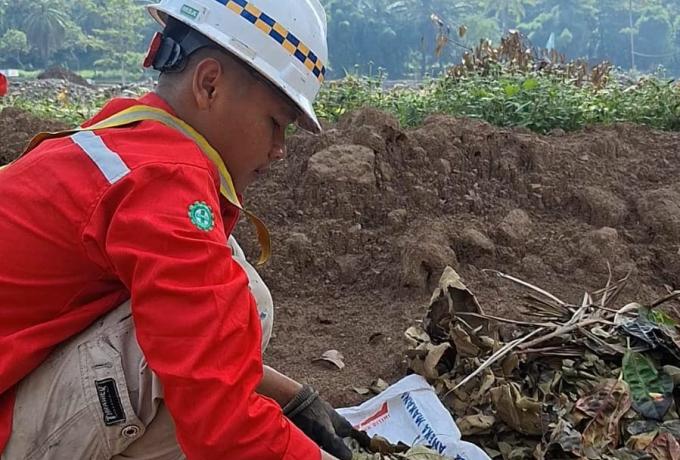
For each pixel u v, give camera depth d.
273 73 1.81
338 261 3.77
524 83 6.08
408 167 4.20
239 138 1.86
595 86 7.44
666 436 2.53
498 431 2.65
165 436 1.92
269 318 2.34
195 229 1.60
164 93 1.84
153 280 1.55
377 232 3.90
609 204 4.09
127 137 1.72
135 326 1.60
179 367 1.54
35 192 1.71
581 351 2.90
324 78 1.98
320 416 2.38
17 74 25.61
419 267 3.55
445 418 2.61
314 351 3.23
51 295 1.74
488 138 4.41
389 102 6.48
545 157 4.37
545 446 2.51
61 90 11.13
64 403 1.80
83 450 1.84
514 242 3.83
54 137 1.90
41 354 1.78
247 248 3.82
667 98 6.34
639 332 2.87
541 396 2.77
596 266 3.75
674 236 3.97
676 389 2.78
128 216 1.59
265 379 2.39
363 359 3.16
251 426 1.59
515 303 3.42
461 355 2.88
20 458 1.83
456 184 4.20
